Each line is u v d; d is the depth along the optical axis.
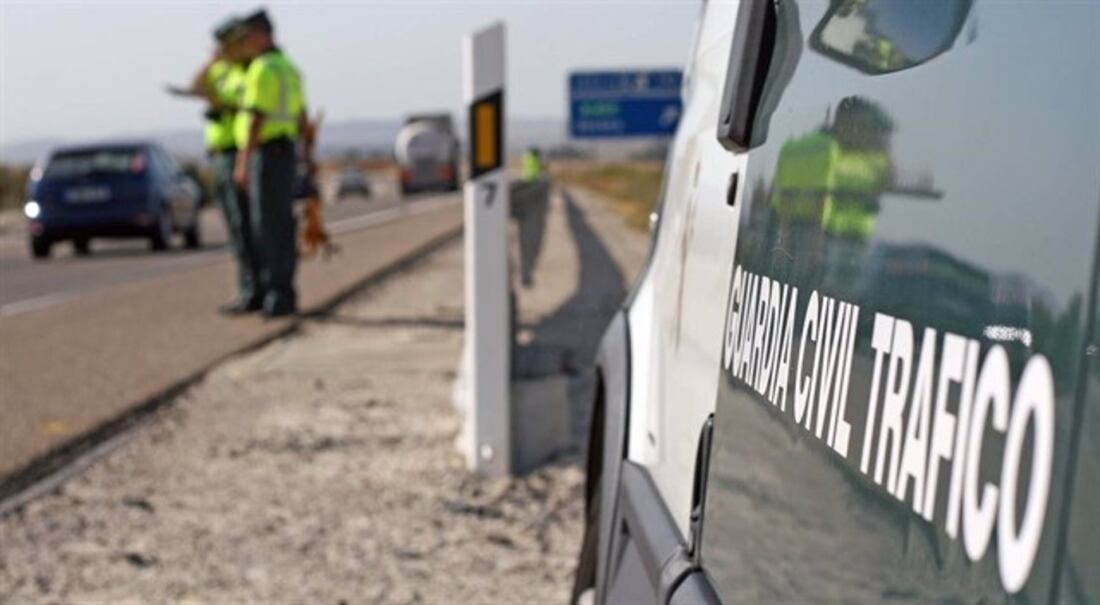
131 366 10.76
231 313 13.93
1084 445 1.24
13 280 19.59
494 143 7.02
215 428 8.56
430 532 6.38
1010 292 1.38
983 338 1.42
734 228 2.46
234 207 13.72
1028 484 1.31
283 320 13.40
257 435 8.33
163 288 17.38
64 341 12.30
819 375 1.88
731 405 2.31
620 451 3.35
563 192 73.38
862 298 1.75
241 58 13.16
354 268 20.22
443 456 7.64
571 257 22.94
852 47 1.96
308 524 6.53
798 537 1.90
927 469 1.50
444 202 61.12
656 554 2.67
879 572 1.60
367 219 41.28
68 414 8.87
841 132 1.94
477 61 6.93
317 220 17.97
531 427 7.36
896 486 1.57
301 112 13.66
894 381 1.61
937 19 1.67
